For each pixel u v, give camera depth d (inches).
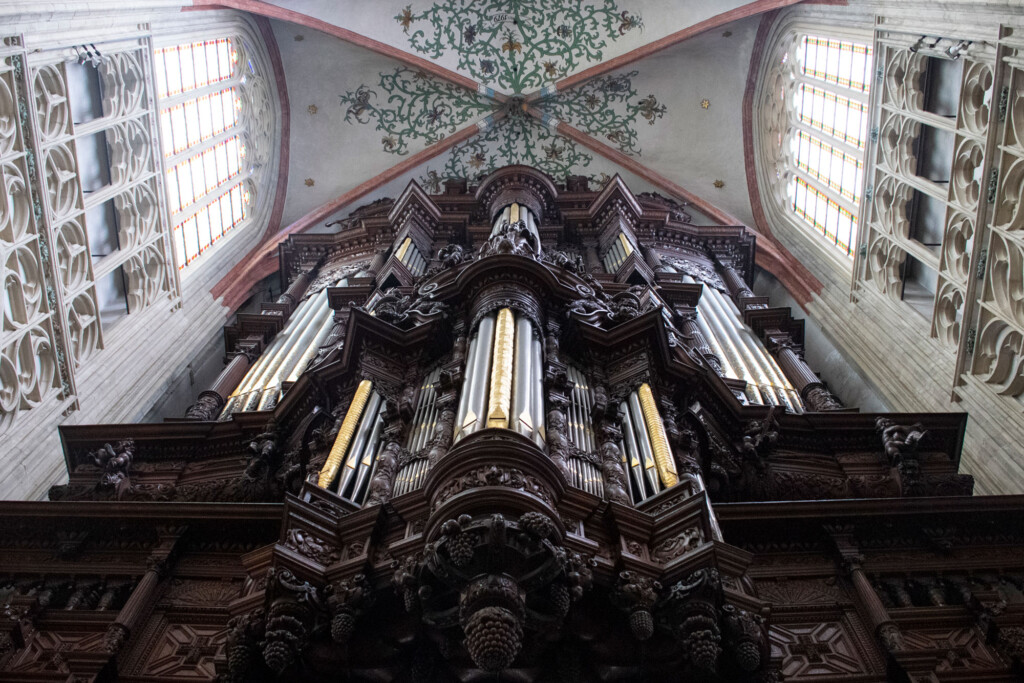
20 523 338.0
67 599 322.3
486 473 246.8
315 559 255.4
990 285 486.9
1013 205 472.1
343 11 824.3
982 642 299.6
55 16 482.9
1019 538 341.7
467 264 443.2
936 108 567.5
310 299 708.7
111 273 595.5
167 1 616.1
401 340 403.9
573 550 242.5
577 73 877.2
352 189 896.9
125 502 339.9
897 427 409.4
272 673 243.9
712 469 368.5
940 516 341.4
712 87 883.4
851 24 656.4
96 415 512.1
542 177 786.8
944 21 527.8
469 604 221.9
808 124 788.0
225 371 588.7
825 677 288.8
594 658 247.8
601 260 725.9
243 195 839.1
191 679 284.2
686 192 884.0
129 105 591.2
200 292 708.7
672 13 834.8
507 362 343.3
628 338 394.6
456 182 836.0
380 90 893.8
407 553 248.7
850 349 647.8
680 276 673.6
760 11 779.4
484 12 860.0
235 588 322.7
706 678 245.1
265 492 379.2
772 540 341.4
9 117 452.8
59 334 489.4
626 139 904.9
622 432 340.5
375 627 247.4
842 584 326.3
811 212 790.5
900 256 614.5
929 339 555.5
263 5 764.6
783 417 427.8
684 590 238.1
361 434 346.9
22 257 462.6
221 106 786.2
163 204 642.2
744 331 642.2
